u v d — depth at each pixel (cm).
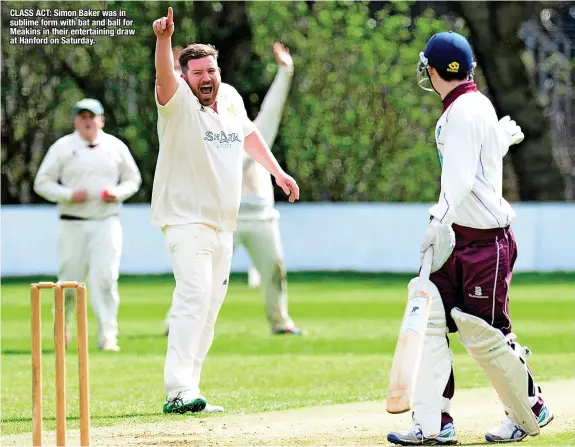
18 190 8956
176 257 2638
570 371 3316
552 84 10169
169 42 2530
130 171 4147
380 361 3753
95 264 4122
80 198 4069
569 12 10081
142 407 2744
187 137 2608
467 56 2156
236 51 8694
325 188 9231
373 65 8969
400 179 9162
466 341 2156
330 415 2539
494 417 2475
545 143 9281
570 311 5494
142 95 8688
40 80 8612
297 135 8962
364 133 9056
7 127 8731
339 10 8981
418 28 9038
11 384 3269
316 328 4881
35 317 1952
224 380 3288
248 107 8744
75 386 3197
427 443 2131
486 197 2123
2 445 2212
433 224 2105
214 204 2639
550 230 8100
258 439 2211
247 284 7388
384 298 6256
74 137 4119
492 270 2125
